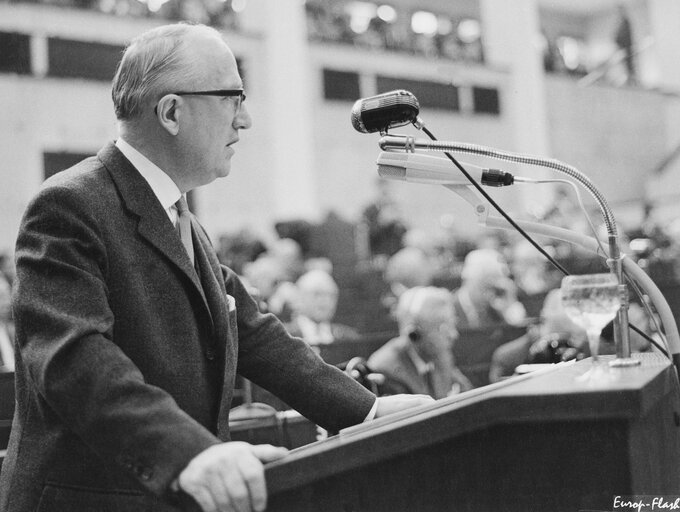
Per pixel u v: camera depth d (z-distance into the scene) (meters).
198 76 1.56
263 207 12.13
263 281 7.10
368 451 1.06
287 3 12.34
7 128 10.11
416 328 4.05
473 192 1.71
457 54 14.88
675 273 6.54
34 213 1.43
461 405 1.07
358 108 1.71
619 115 13.70
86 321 1.30
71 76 10.55
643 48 14.77
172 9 11.55
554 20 16.98
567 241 1.67
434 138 1.72
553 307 4.45
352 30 14.05
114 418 1.17
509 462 1.12
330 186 13.37
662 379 1.24
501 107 15.08
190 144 1.57
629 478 1.07
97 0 10.83
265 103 12.30
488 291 6.31
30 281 1.35
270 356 1.76
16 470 1.44
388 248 10.68
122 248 1.47
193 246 1.64
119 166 1.55
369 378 2.47
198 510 1.08
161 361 1.46
